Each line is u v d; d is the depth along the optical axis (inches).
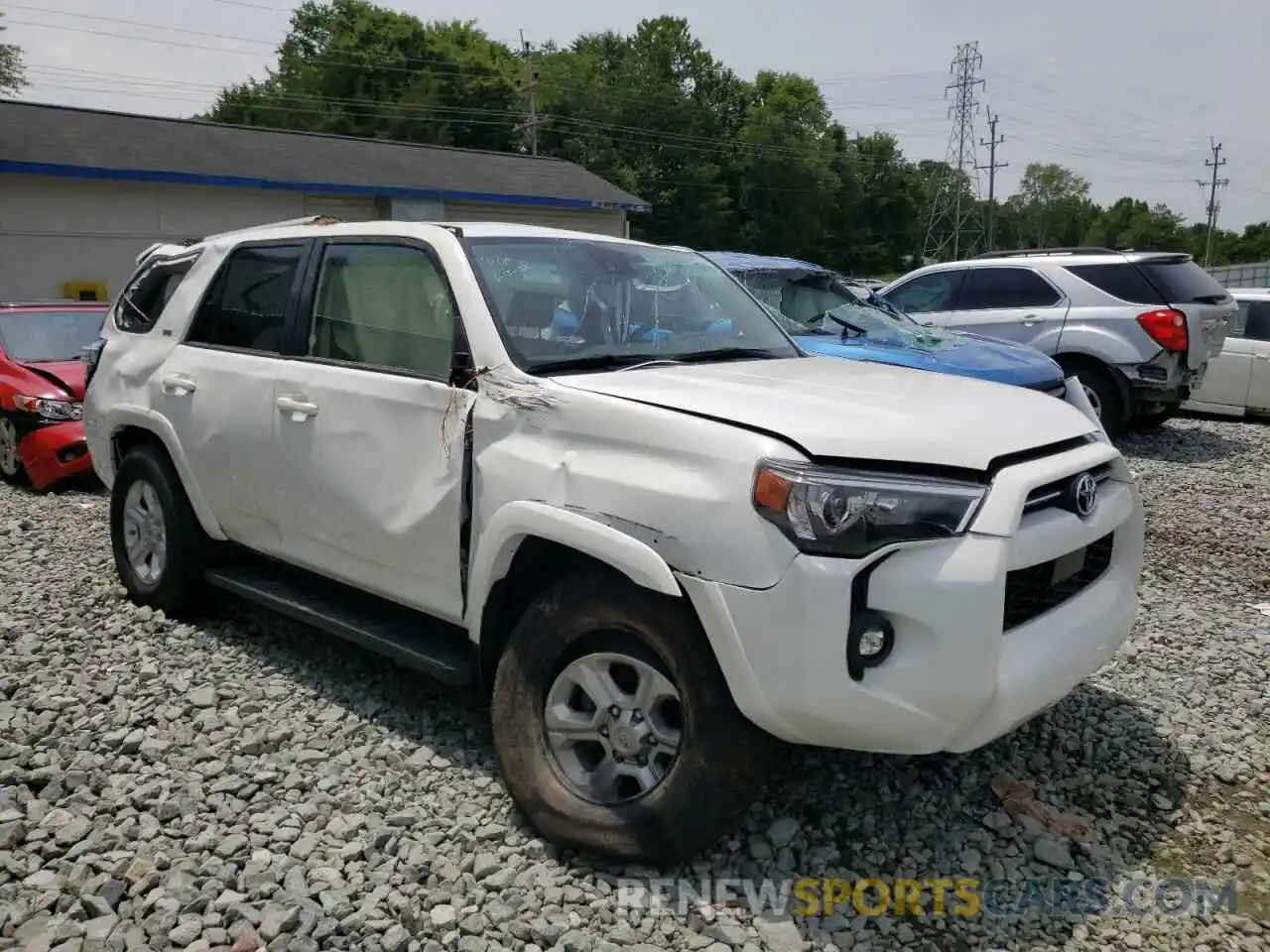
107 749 151.3
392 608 168.1
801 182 2839.6
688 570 113.1
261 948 109.1
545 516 123.6
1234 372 508.7
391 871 123.0
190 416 187.0
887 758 152.4
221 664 183.5
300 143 927.0
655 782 121.3
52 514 308.2
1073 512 125.7
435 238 154.0
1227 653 201.2
